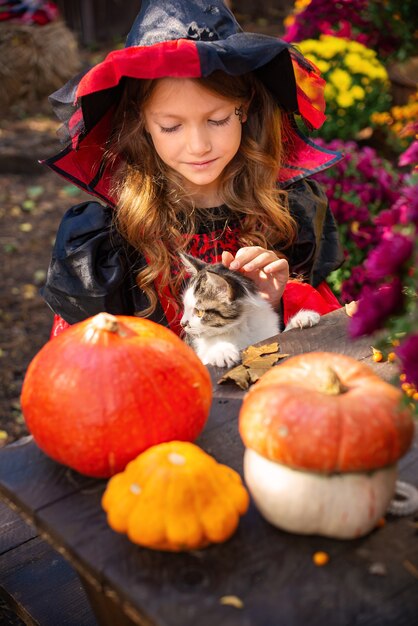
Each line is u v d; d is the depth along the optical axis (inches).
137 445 55.5
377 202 150.9
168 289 106.3
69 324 101.0
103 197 100.1
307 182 113.0
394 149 196.7
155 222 99.0
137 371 55.8
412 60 209.5
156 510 49.9
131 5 470.6
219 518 50.1
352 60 188.5
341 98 187.0
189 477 50.8
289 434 48.8
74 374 55.6
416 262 47.9
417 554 50.6
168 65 79.4
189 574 48.9
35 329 196.1
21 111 353.7
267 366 72.9
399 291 48.7
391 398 51.1
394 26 205.0
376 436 48.4
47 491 56.7
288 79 95.3
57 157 97.4
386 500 50.6
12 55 355.3
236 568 49.5
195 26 88.0
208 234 105.0
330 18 200.7
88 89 82.8
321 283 113.8
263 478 50.8
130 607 48.0
